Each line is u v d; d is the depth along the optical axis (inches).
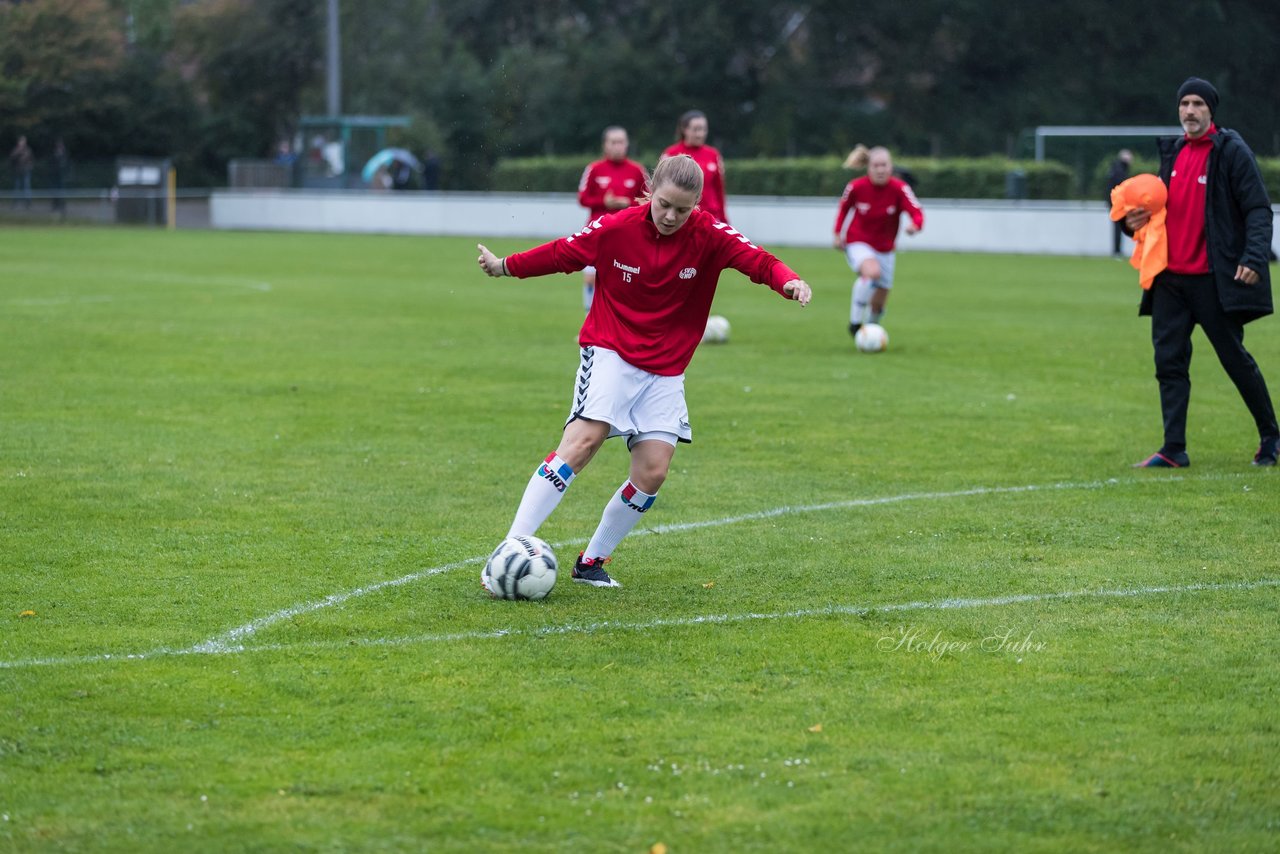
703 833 377.4
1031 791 403.9
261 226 4200.3
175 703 467.5
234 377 1245.1
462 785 405.7
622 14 5137.8
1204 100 842.2
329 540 690.8
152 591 599.2
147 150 5032.0
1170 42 4785.9
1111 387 1238.9
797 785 406.6
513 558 586.2
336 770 415.2
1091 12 4763.8
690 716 458.0
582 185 1699.1
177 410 1069.1
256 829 379.6
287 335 1568.7
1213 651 527.2
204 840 373.4
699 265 592.7
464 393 1173.1
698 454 926.4
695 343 610.5
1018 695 479.5
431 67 5059.1
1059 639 541.3
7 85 4436.5
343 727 447.8
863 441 975.0
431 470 863.7
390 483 825.5
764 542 695.7
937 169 3713.1
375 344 1501.0
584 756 425.7
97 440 944.3
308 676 494.0
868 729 447.8
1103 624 560.7
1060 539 700.7
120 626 550.0
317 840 373.1
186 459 886.4
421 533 708.0
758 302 2117.4
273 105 5334.6
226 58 5142.7
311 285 2267.5
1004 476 858.1
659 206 568.7
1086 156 3944.4
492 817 385.7
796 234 3560.5
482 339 1561.3
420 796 398.9
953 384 1249.4
